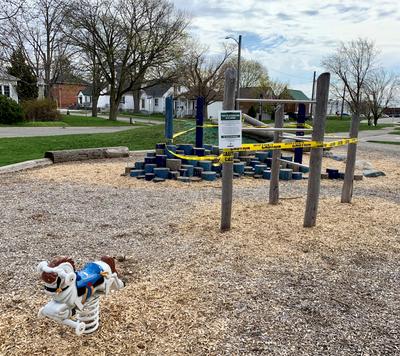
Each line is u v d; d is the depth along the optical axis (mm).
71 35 35000
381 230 5297
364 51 53812
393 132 34812
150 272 3830
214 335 2828
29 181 8133
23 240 4605
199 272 3859
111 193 7199
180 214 5828
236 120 4723
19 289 3395
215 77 52281
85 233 4922
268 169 9383
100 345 2652
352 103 56094
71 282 2318
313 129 5125
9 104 30594
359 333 2922
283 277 3822
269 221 5484
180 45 37250
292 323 3023
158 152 9078
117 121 39844
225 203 4973
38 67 42156
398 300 3461
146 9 35062
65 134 20656
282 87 63125
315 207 5238
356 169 11133
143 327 2885
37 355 2523
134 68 38188
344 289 3633
